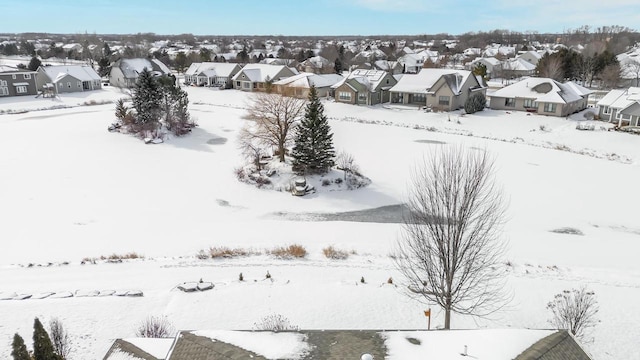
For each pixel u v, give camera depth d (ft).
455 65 408.67
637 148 161.58
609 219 106.22
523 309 70.38
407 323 67.51
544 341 44.55
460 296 66.44
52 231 96.63
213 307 69.31
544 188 123.34
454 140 170.60
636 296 74.43
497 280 78.07
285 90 146.61
